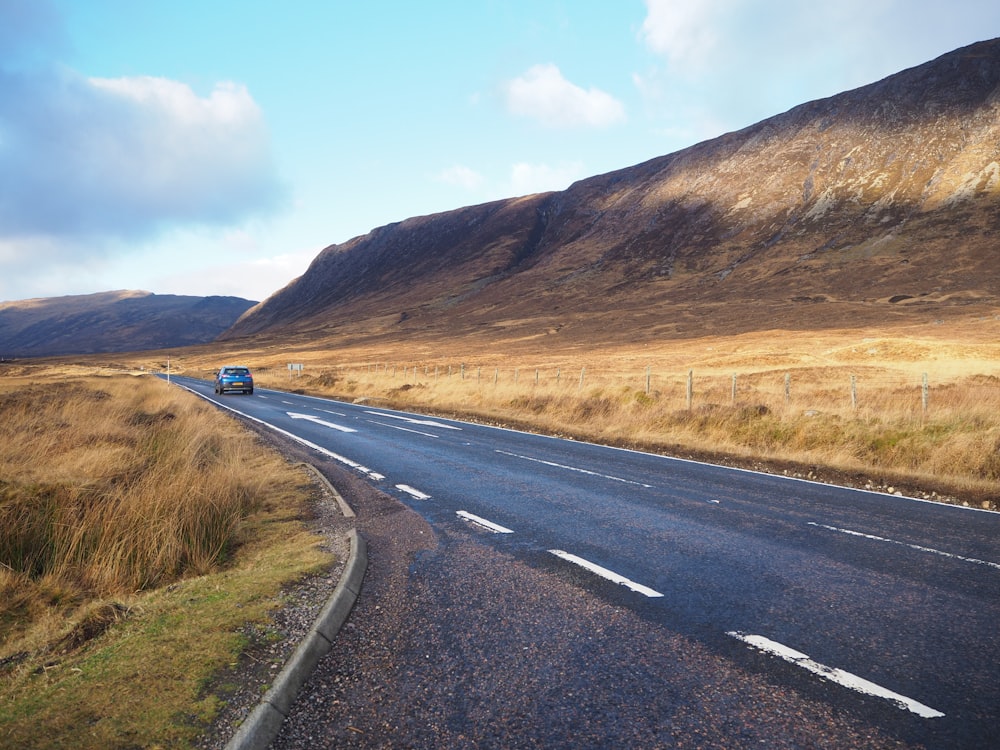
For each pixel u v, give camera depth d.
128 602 4.91
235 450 12.23
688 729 3.13
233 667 3.68
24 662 4.04
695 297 135.88
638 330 107.38
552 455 13.12
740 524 7.40
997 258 118.81
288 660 3.78
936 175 167.00
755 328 95.69
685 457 13.32
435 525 7.38
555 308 151.50
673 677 3.68
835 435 13.30
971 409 14.12
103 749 2.82
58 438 10.79
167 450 10.54
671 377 40.53
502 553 6.25
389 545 6.60
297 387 41.88
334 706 3.39
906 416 13.88
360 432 17.00
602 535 6.91
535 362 68.00
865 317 93.19
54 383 29.16
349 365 83.25
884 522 7.54
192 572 6.03
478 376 43.03
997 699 3.43
